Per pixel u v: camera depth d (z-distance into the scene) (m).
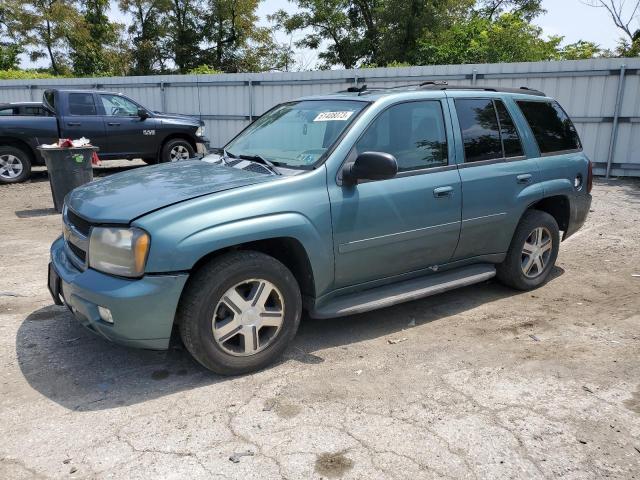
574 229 5.75
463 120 4.70
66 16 37.69
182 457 2.84
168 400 3.38
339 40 36.84
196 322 3.41
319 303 3.97
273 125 4.70
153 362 3.87
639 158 11.75
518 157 5.05
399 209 4.15
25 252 6.62
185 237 3.30
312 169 3.85
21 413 3.23
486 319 4.73
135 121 12.52
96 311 3.37
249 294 3.62
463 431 3.09
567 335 4.40
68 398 3.40
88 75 39.53
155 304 3.28
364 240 4.02
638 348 4.16
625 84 11.50
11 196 10.41
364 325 4.58
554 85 12.11
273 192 3.63
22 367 3.78
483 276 4.82
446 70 12.98
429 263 4.55
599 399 3.44
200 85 16.19
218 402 3.36
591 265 6.30
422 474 2.73
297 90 14.85
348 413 3.26
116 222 3.35
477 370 3.80
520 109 5.22
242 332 3.59
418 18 28.56
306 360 3.93
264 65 41.97
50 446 2.93
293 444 2.96
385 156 3.66
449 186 4.44
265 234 3.53
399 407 3.33
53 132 11.72
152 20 40.62
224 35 41.34
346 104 4.39
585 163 5.70
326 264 3.86
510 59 21.12
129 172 4.42
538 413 3.28
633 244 7.13
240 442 2.97
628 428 3.13
